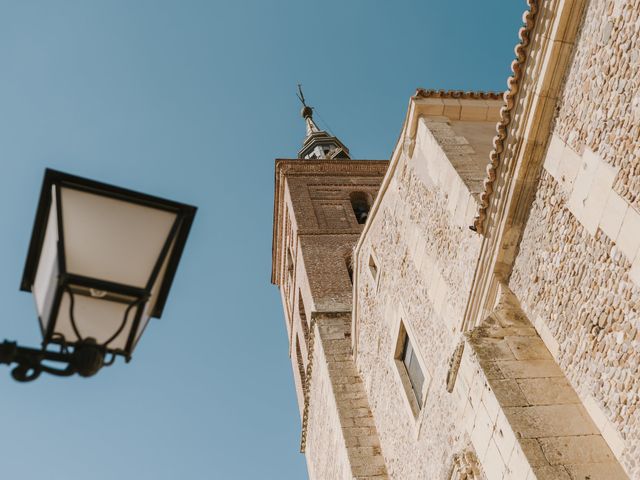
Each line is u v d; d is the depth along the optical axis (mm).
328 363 18000
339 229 28375
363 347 15891
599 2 7074
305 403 22719
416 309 11727
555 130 7848
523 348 7867
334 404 16703
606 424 6703
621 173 6562
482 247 8984
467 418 7879
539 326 7996
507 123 8453
